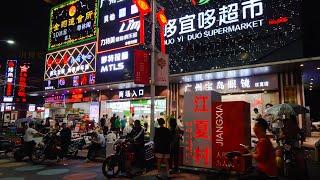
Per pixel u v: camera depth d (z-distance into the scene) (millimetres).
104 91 21594
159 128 7844
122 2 20531
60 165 10289
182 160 8609
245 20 14023
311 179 7266
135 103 19891
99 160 11164
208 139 8094
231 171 7422
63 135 11484
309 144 12992
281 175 7488
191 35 15781
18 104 33719
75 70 22484
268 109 10734
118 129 15523
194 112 8453
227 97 15789
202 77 15742
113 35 20500
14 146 13359
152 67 9945
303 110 10695
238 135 7625
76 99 23203
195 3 15977
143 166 8836
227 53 14297
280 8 13086
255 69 13625
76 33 23078
